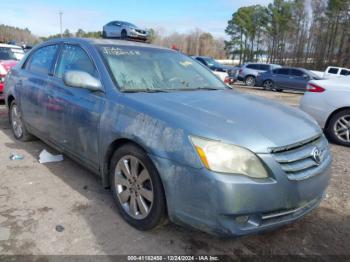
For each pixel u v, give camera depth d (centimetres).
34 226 269
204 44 7612
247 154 216
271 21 6088
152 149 238
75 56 359
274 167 219
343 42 4838
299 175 232
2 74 728
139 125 253
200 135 221
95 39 371
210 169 213
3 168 389
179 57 393
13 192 328
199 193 217
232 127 230
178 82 343
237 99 310
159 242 257
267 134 232
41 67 420
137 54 352
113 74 307
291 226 290
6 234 256
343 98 552
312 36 5391
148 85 316
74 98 329
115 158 282
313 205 257
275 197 219
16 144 481
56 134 369
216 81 387
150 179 249
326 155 271
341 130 563
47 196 323
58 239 254
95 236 260
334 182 392
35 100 407
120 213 288
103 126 286
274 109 289
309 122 281
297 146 239
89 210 299
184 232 271
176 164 225
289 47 5828
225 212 212
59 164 408
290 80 1894
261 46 6506
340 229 289
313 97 583
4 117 659
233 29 6681
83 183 355
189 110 253
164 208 245
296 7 5678
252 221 223
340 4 4800
